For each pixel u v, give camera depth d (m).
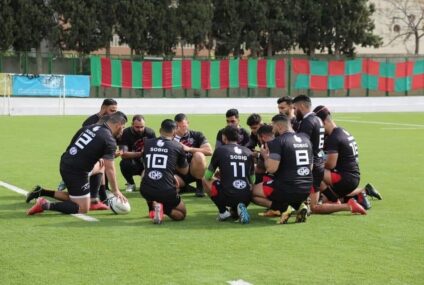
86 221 8.18
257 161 9.36
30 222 8.08
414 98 45.69
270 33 52.69
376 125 25.11
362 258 6.49
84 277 5.78
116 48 55.25
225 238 7.31
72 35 46.47
